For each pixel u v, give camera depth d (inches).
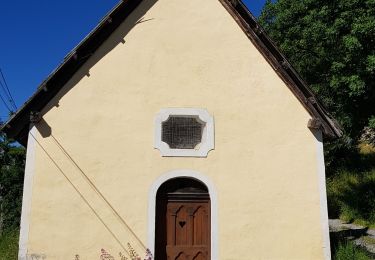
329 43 565.9
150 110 320.2
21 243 291.1
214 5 341.1
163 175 310.7
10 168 690.2
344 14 523.8
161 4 338.3
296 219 311.3
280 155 320.8
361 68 525.0
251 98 328.2
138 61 327.3
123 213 302.5
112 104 318.3
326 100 625.9
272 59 330.3
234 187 312.8
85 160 308.0
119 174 308.2
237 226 307.1
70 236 296.4
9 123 308.0
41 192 300.4
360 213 706.2
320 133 326.3
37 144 307.3
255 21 335.9
